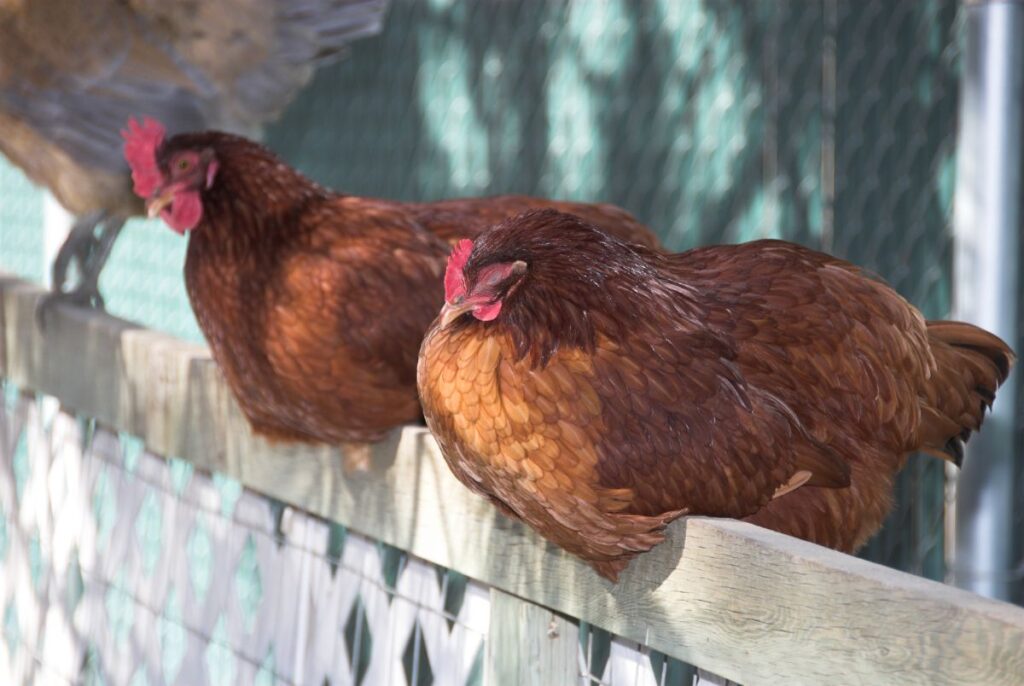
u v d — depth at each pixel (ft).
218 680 14.28
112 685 11.69
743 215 14.30
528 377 5.97
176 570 10.77
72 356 11.91
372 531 8.39
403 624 8.34
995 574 11.84
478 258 6.10
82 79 12.96
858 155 13.55
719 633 5.93
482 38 17.03
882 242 13.42
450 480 7.65
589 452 6.00
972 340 8.19
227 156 8.74
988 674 4.72
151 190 8.69
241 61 13.58
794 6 13.80
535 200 10.50
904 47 13.16
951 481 13.00
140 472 11.24
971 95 11.54
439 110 17.65
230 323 8.67
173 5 13.12
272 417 8.95
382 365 8.41
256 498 9.86
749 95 14.20
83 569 12.17
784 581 5.57
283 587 9.53
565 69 16.06
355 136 18.99
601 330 6.08
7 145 13.38
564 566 6.86
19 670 13.58
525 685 7.22
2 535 14.10
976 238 11.59
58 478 12.69
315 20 13.98
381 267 8.59
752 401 6.40
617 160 15.53
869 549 13.19
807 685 5.47
